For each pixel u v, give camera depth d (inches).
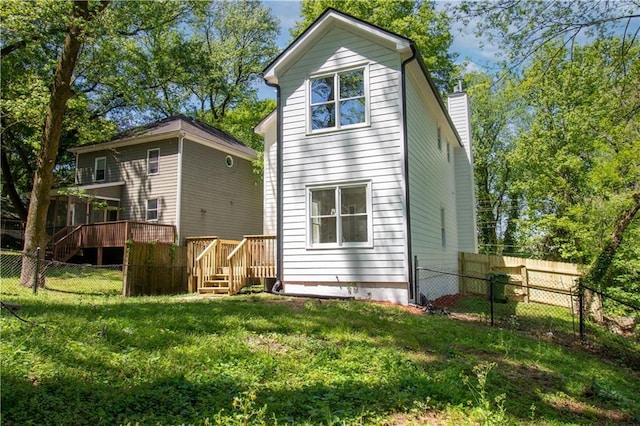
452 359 215.5
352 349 218.1
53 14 491.2
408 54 389.7
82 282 531.8
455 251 652.1
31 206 488.7
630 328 392.2
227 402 143.9
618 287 405.7
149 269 492.4
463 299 493.7
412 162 406.9
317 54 426.9
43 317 244.2
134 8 730.8
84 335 209.5
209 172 798.5
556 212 734.5
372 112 398.6
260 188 935.0
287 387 161.8
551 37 282.4
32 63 706.2
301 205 416.8
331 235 404.5
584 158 662.5
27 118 541.6
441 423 141.6
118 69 705.6
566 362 241.8
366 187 394.3
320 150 415.5
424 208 446.0
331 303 344.5
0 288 431.5
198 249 528.4
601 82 352.2
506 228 1244.5
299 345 217.5
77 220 813.2
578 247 597.6
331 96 419.8
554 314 411.5
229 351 198.4
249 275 486.9
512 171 1142.3
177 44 1029.8
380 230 384.5
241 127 1170.0
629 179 424.2
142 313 275.6
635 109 354.3
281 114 436.1
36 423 122.4
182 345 205.8
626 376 244.4
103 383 152.6
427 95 474.6
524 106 1011.3
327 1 844.0
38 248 433.1
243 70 1266.0
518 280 530.9
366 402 151.3
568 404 181.2
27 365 162.9
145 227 661.3
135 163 792.9
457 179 717.9
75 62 508.1
